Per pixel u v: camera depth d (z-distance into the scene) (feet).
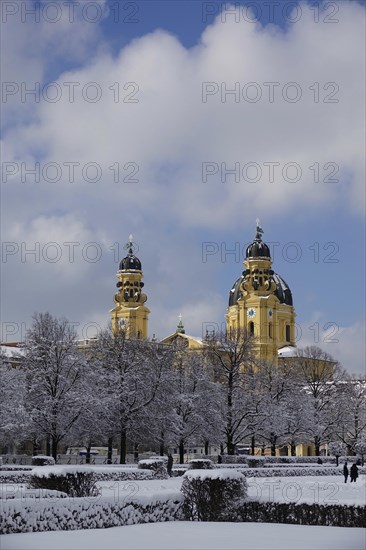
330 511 122.83
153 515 129.18
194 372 372.58
